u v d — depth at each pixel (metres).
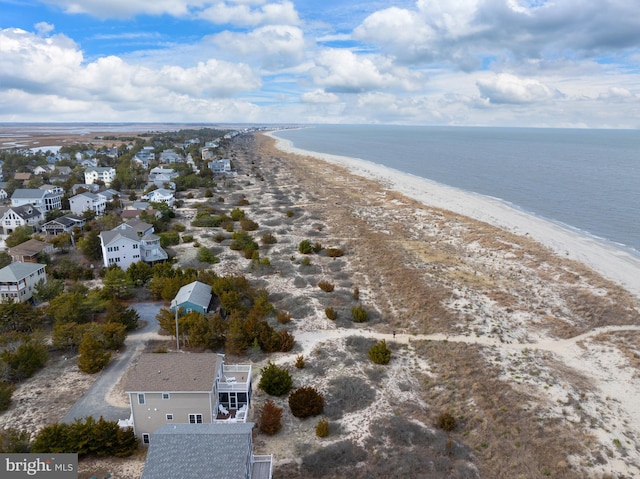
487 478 28.58
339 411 35.72
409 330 49.47
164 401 31.33
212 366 33.38
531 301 56.38
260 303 52.62
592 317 51.59
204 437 24.56
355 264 70.94
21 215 86.50
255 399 37.38
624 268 67.31
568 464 29.53
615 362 42.44
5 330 46.75
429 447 31.55
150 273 60.25
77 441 29.91
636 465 29.70
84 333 44.38
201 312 50.41
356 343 46.56
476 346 45.38
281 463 30.00
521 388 38.16
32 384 39.31
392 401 37.22
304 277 65.19
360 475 28.78
